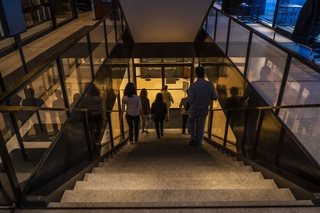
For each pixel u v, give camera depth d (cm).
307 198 198
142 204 183
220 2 1416
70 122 282
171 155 417
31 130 247
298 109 291
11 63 483
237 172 300
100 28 489
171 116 909
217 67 570
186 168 330
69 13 922
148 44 763
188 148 460
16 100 250
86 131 328
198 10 552
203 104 390
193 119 420
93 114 382
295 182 233
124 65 715
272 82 365
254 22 951
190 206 182
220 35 559
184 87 959
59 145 250
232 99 459
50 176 228
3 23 283
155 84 996
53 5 762
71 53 380
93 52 448
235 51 494
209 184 256
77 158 299
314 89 333
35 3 682
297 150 233
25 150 216
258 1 984
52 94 295
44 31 718
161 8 543
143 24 623
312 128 258
